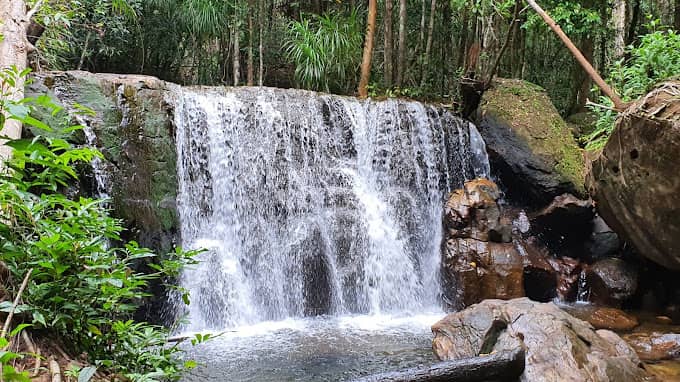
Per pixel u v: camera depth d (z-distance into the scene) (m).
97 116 5.38
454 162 8.31
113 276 2.16
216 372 4.32
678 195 4.76
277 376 4.24
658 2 11.23
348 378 4.19
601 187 5.67
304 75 9.34
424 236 7.52
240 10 9.40
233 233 6.54
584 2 9.72
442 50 11.48
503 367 3.65
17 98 3.86
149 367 2.32
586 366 3.71
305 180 7.11
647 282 6.64
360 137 7.75
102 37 8.50
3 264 2.04
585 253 7.27
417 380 3.40
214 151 6.61
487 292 6.40
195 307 5.83
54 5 6.01
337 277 6.71
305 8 11.54
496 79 8.50
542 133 7.61
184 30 9.85
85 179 5.04
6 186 1.98
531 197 7.59
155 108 5.91
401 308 6.93
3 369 1.58
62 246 1.98
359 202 7.25
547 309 4.32
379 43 11.36
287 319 6.35
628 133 4.99
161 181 5.72
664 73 6.31
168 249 5.62
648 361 4.50
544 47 12.34
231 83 10.90
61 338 2.14
